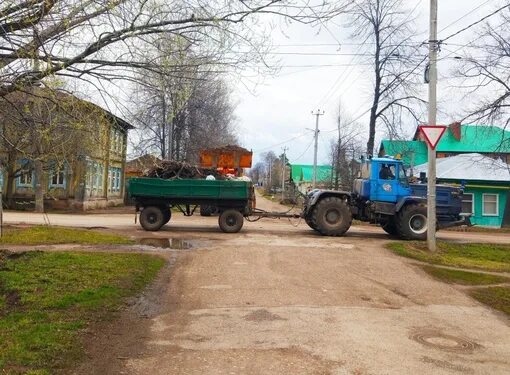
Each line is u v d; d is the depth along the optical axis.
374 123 30.05
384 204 18.09
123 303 7.93
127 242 15.01
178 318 7.18
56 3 5.48
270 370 5.13
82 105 5.99
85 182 33.66
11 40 5.51
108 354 5.54
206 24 6.05
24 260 10.94
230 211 18.27
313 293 8.91
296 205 28.58
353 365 5.36
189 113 31.28
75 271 9.91
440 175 32.72
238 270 10.87
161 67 6.15
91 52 5.91
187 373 5.01
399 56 29.84
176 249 13.80
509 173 32.41
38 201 30.23
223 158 29.19
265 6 6.12
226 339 6.20
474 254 16.66
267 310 7.66
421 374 5.16
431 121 15.21
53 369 4.97
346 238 17.81
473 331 7.01
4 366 4.90
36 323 6.51
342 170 43.91
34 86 5.66
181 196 18.02
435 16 15.11
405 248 15.39
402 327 7.02
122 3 5.69
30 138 6.27
